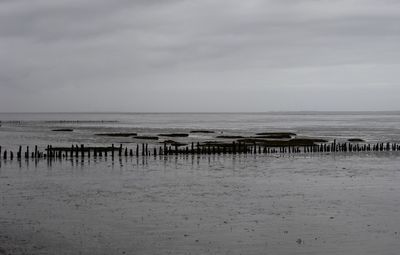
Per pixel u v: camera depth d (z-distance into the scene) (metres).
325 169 51.09
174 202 31.56
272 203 31.22
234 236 23.02
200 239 22.48
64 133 131.38
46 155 62.91
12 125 198.00
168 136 114.75
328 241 22.22
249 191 36.22
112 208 29.44
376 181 41.56
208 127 182.25
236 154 69.69
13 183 40.16
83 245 21.45
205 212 28.31
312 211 28.69
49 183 40.25
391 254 20.38
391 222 25.91
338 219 26.58
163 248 21.09
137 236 22.95
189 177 44.41
